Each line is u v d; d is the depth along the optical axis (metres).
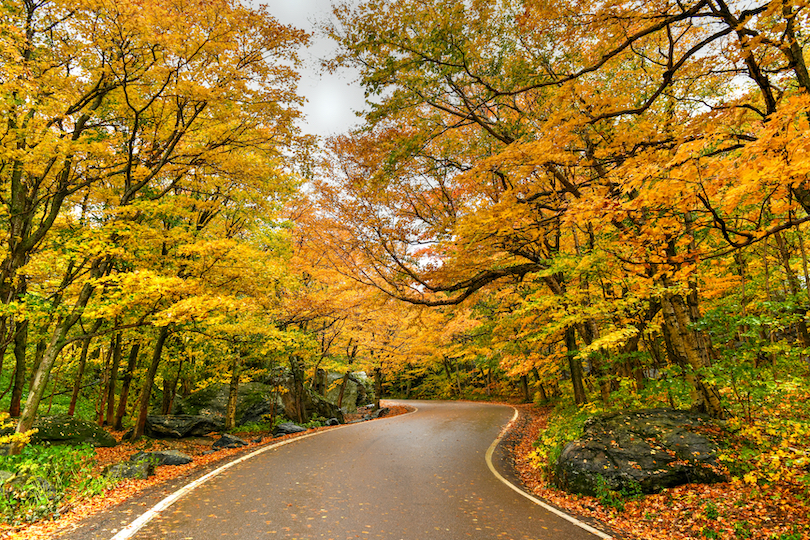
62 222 10.44
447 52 6.55
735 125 5.32
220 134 10.18
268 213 13.44
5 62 6.78
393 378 36.06
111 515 5.39
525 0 5.71
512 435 13.55
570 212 4.66
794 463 5.25
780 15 4.73
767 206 4.88
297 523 5.27
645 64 7.95
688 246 7.65
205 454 10.64
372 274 11.65
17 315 7.44
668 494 6.12
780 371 8.11
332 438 12.76
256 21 8.78
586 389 16.34
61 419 11.34
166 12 7.82
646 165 4.50
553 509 6.17
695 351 7.84
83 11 7.66
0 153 7.41
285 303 15.11
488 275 11.07
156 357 12.91
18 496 5.35
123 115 10.06
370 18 6.34
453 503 6.38
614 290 10.51
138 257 10.87
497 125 8.55
